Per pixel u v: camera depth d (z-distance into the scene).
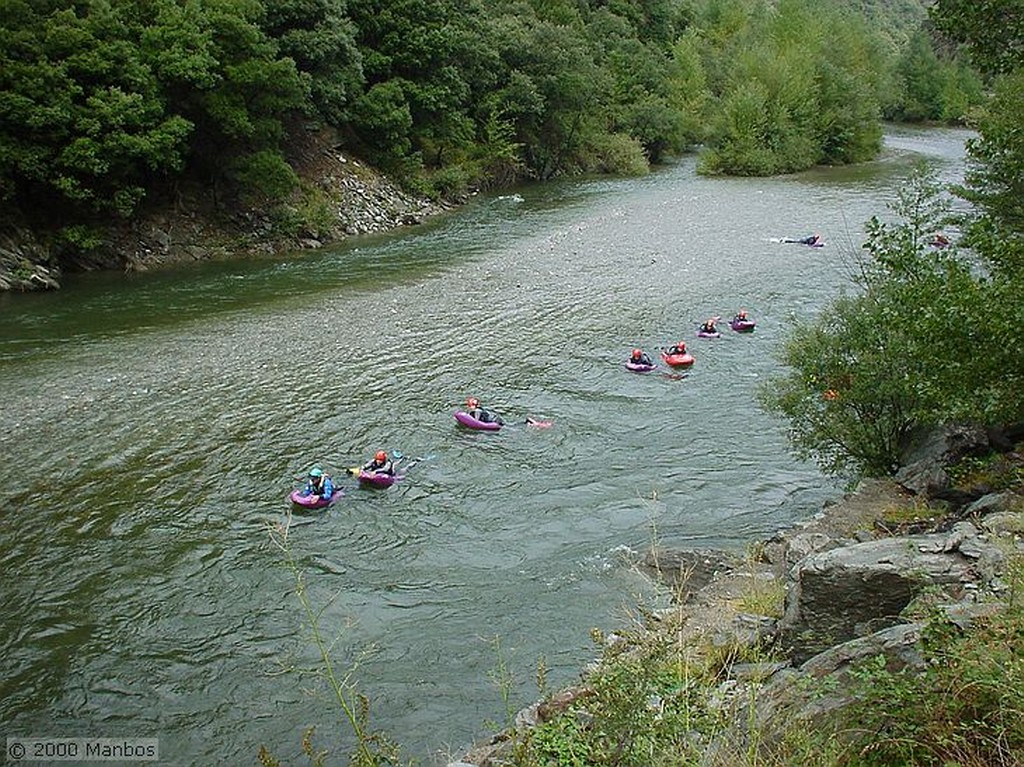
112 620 11.61
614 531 14.18
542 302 27.11
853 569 7.78
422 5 47.56
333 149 43.34
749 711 5.43
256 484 15.51
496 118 53.19
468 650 11.02
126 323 24.72
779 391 16.67
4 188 28.62
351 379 20.53
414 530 14.22
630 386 20.53
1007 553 7.28
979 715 4.79
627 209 44.50
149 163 30.59
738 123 59.91
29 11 28.95
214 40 33.03
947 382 9.86
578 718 6.47
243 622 11.66
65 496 14.80
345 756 9.16
